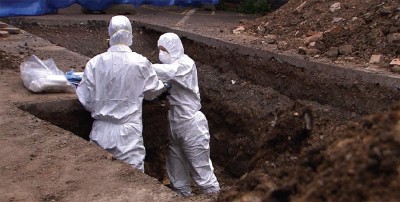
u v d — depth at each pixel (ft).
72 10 46.29
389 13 30.78
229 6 52.34
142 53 37.17
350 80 26.21
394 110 9.02
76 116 21.11
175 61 20.88
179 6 51.37
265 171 11.04
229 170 27.07
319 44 30.81
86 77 19.45
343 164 8.42
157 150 22.65
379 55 28.32
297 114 11.89
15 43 29.89
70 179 14.40
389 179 7.86
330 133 23.41
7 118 18.65
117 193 13.65
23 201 13.29
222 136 27.78
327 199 8.21
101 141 19.04
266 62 30.04
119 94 18.88
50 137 17.19
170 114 21.61
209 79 30.91
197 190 23.63
